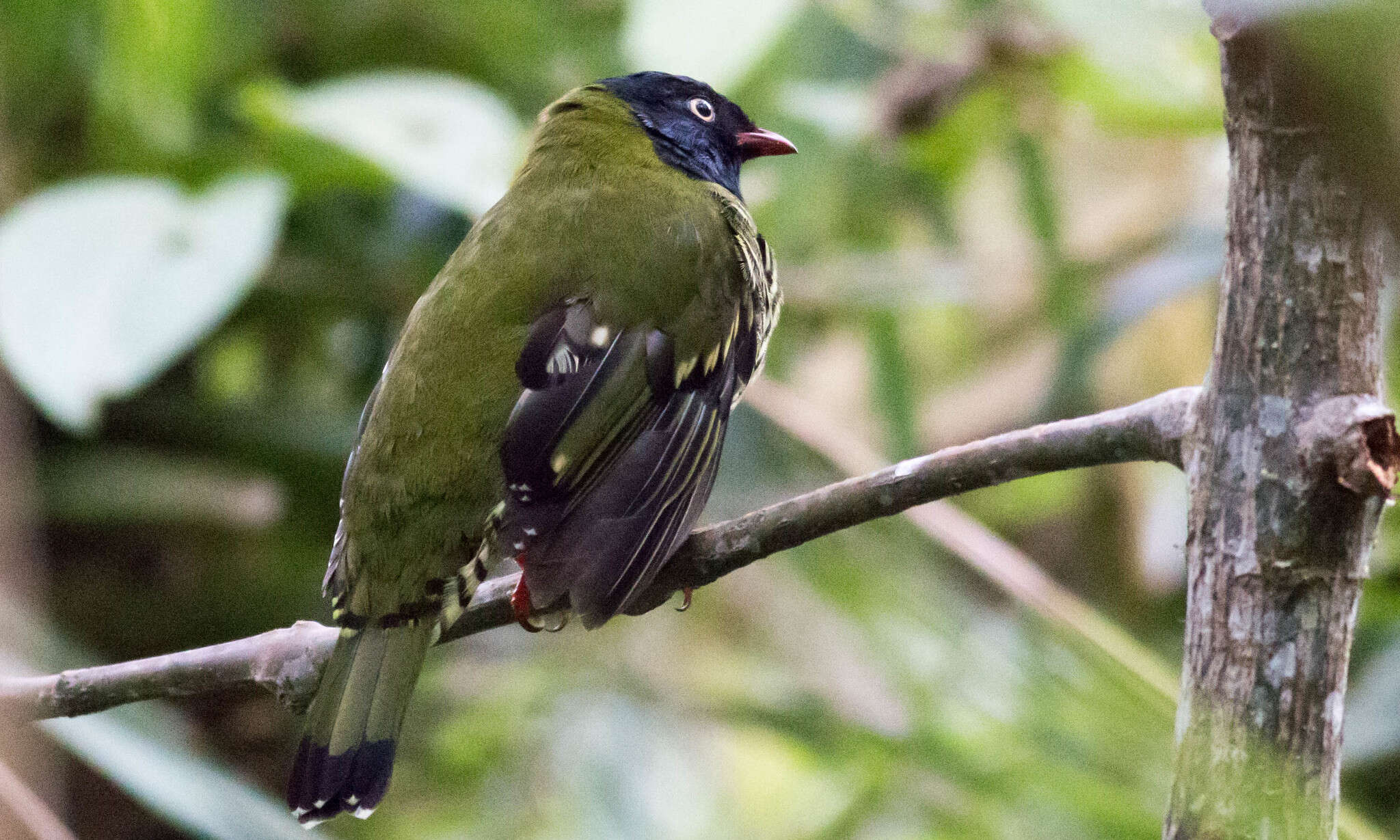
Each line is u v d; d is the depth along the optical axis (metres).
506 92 12.78
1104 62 10.37
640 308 7.36
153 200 9.27
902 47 11.60
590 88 9.23
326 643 6.85
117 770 7.83
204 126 11.92
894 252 13.23
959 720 10.23
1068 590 13.55
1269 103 4.47
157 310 8.62
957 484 5.79
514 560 7.03
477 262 7.50
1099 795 9.31
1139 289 11.08
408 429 6.92
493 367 7.02
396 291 11.87
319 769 6.46
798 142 11.77
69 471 10.59
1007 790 9.93
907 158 12.40
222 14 11.76
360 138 9.91
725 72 9.66
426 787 12.02
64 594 11.01
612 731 11.80
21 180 11.41
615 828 11.60
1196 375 13.39
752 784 13.54
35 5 11.28
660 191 8.13
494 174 9.91
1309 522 4.55
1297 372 4.58
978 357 14.19
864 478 6.16
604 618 6.41
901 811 10.69
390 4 12.59
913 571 11.38
